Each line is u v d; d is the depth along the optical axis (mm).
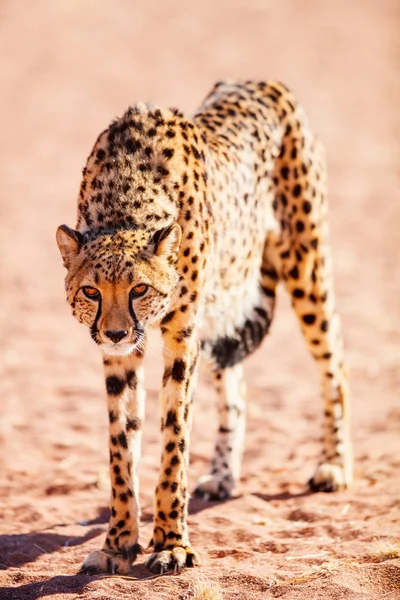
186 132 12086
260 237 14125
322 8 71938
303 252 14461
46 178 39594
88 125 47344
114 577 10555
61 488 14398
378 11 71438
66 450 16344
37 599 10055
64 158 42438
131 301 10539
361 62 59031
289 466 15461
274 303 14953
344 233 32906
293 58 59438
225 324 14094
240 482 14820
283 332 24297
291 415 18391
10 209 35438
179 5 72125
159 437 17141
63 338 23500
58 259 30297
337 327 14820
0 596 10227
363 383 20188
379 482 14477
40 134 46000
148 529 12570
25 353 22219
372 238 32375
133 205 11234
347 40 63719
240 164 13336
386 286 27609
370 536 11586
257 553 11383
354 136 45625
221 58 59281
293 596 9844
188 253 11477
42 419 17969
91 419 18109
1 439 16750
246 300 14266
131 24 66938
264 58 59438
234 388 14516
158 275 10680
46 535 12234
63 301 26469
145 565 11023
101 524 12836
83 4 70750
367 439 16609
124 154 11594
